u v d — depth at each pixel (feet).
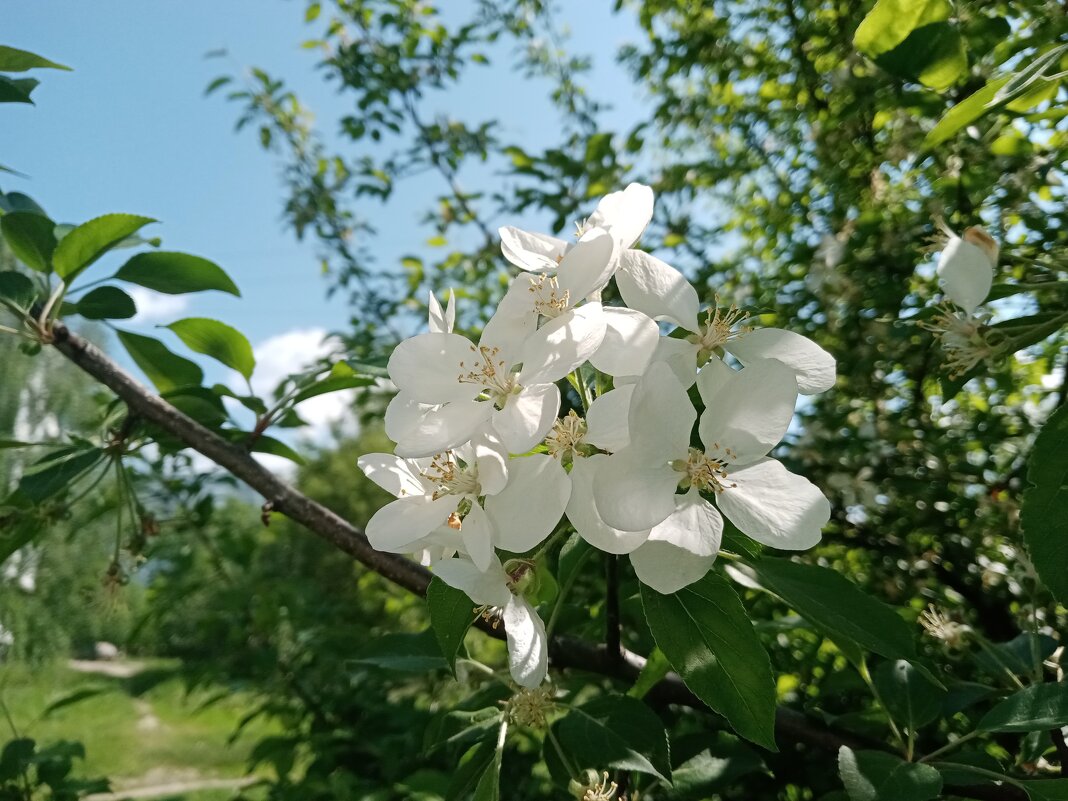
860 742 0.80
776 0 1.95
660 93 2.43
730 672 0.59
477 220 2.36
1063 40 1.10
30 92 0.93
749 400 0.58
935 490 1.49
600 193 1.92
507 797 1.41
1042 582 0.62
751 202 2.24
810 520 0.57
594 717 0.74
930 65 0.90
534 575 0.64
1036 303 1.22
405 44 2.44
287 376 1.05
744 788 1.09
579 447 0.60
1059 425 0.64
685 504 0.58
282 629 1.97
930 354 1.45
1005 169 1.28
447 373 0.61
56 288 0.95
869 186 1.67
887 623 0.65
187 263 0.95
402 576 0.84
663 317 0.64
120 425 1.07
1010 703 0.67
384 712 1.75
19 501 1.03
